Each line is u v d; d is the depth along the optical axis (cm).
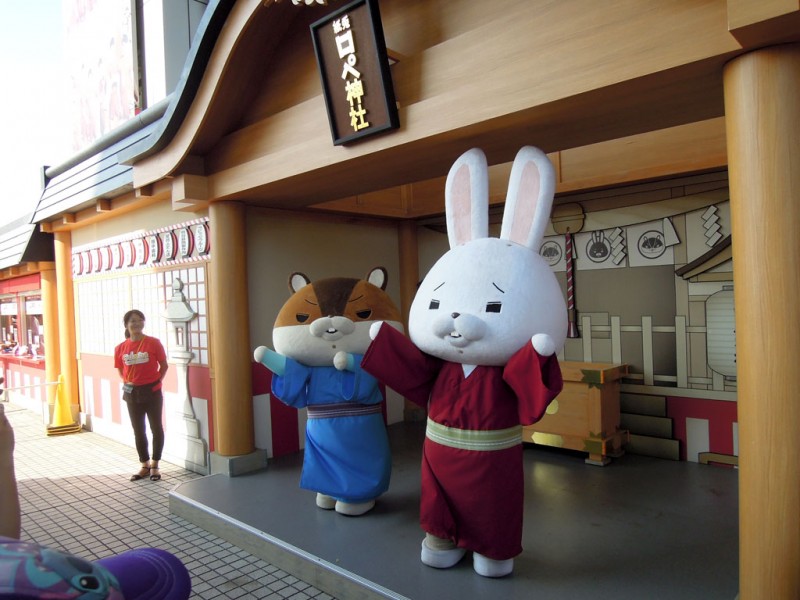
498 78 293
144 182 523
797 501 218
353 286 410
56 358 862
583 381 498
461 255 304
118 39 775
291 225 581
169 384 619
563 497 425
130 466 630
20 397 1061
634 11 249
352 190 479
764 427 222
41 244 836
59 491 549
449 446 306
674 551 336
